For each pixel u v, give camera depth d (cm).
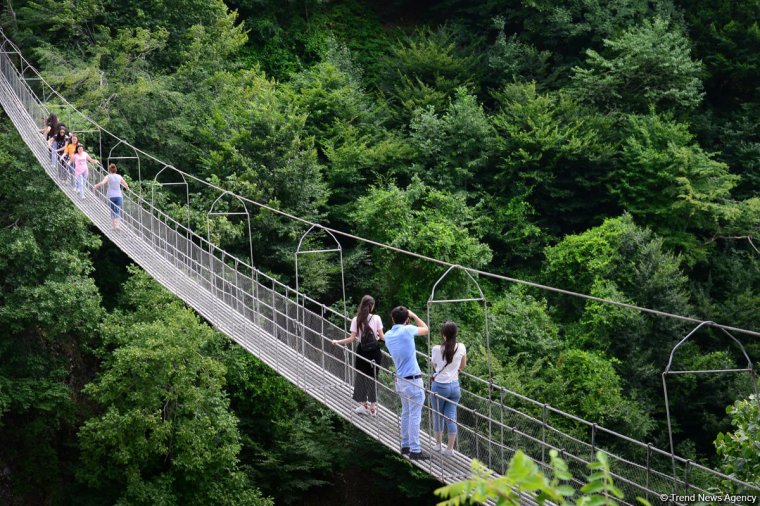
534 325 2575
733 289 3061
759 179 3438
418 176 3162
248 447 2534
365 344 1249
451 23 3912
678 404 2686
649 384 2677
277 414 2536
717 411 2730
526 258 3153
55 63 2873
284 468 2477
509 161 3170
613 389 2411
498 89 3566
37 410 2305
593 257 2858
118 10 3178
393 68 3628
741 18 3803
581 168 3300
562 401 2314
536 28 3725
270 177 2759
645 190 3155
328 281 2777
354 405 1286
